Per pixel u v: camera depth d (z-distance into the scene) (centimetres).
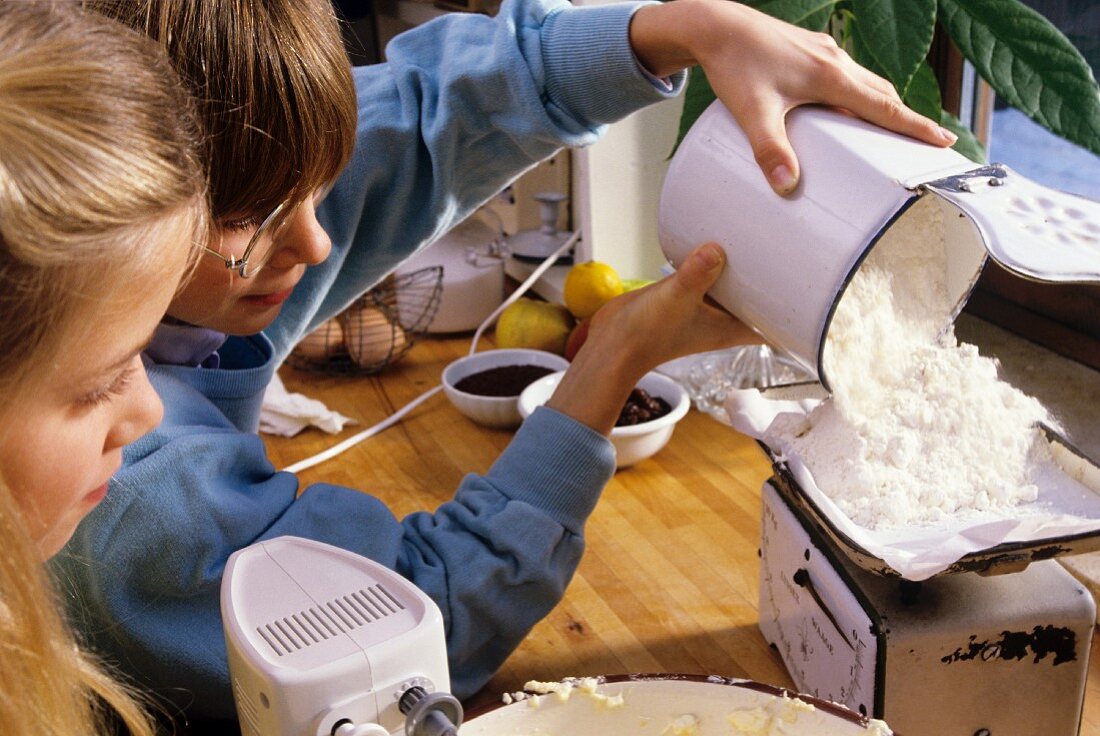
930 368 65
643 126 119
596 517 92
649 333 67
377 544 67
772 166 56
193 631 61
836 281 54
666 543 88
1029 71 87
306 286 81
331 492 68
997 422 65
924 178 52
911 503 61
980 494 62
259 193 53
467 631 66
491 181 85
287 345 84
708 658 74
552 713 54
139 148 33
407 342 124
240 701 47
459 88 77
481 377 112
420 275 128
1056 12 104
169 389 67
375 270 87
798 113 59
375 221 83
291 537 52
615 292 113
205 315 59
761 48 61
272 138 52
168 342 71
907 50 86
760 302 59
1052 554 56
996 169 54
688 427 108
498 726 53
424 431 110
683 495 95
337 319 121
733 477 98
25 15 33
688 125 93
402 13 144
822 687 67
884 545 58
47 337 31
